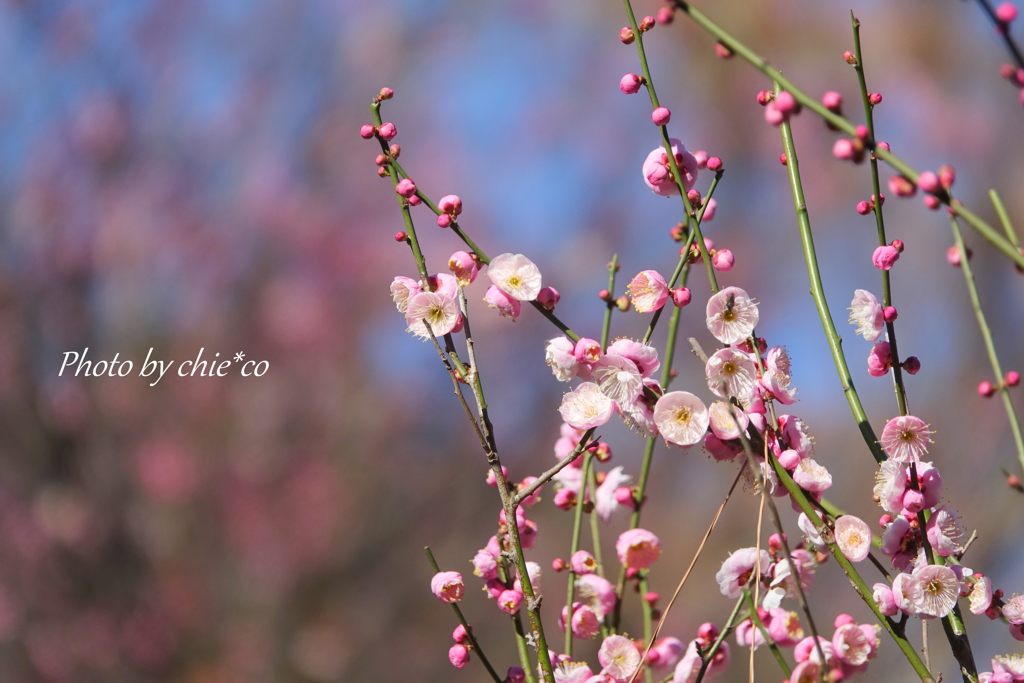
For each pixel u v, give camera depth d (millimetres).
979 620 4199
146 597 7695
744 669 5395
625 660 1520
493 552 1577
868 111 1174
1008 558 5094
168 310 8445
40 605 7438
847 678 1400
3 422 7629
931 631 4297
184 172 8703
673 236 1621
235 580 8039
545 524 7051
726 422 1368
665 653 1666
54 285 8008
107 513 7719
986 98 7840
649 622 1692
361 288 8883
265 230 8758
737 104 8828
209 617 7844
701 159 1510
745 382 1371
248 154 9031
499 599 1499
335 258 8844
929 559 1350
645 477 1772
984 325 1640
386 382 8773
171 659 7629
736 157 8781
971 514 5297
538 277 1481
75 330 8016
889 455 1380
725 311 1384
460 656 1503
